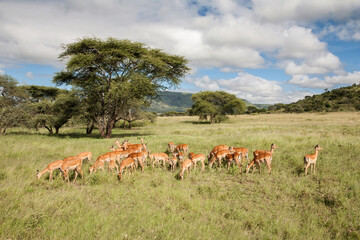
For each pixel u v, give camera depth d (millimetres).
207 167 9359
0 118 21969
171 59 21094
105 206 5406
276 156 10133
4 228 3877
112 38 19094
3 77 22359
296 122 35969
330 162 8719
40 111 25141
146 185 7156
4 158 9898
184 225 4441
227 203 5855
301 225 4820
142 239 3906
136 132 29578
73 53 19938
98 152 12234
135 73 20469
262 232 4434
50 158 10438
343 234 4434
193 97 53656
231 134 19703
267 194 6375
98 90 21938
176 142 15039
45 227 4109
